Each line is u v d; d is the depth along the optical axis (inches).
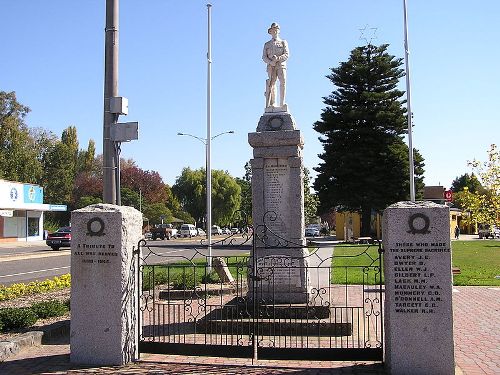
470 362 302.7
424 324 271.3
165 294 571.8
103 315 305.1
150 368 294.2
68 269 936.9
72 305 308.3
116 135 395.5
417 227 274.4
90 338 305.6
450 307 269.9
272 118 454.0
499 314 458.6
